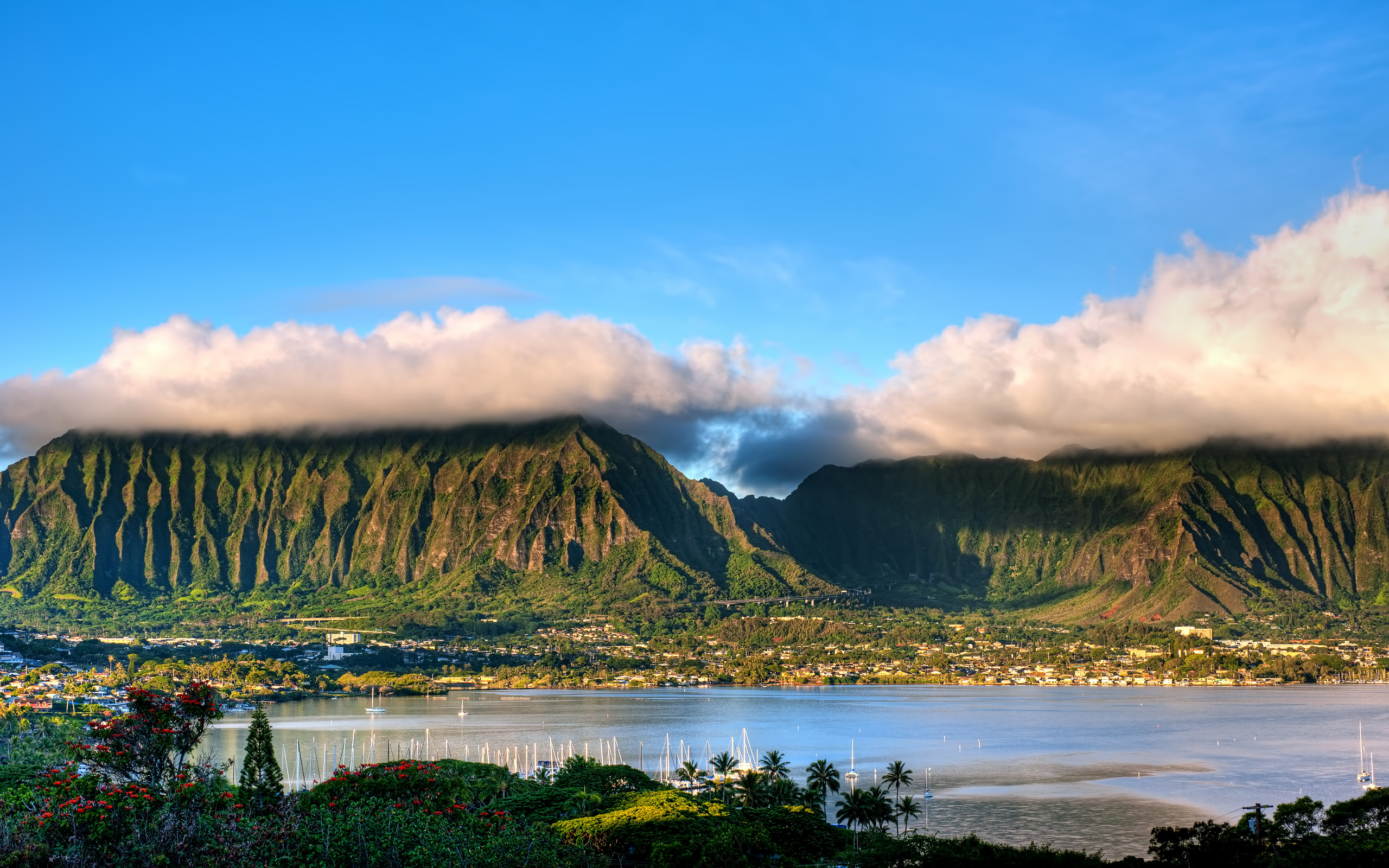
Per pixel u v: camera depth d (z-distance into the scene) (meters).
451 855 120.44
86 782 118.69
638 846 170.50
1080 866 166.62
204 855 109.06
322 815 125.94
